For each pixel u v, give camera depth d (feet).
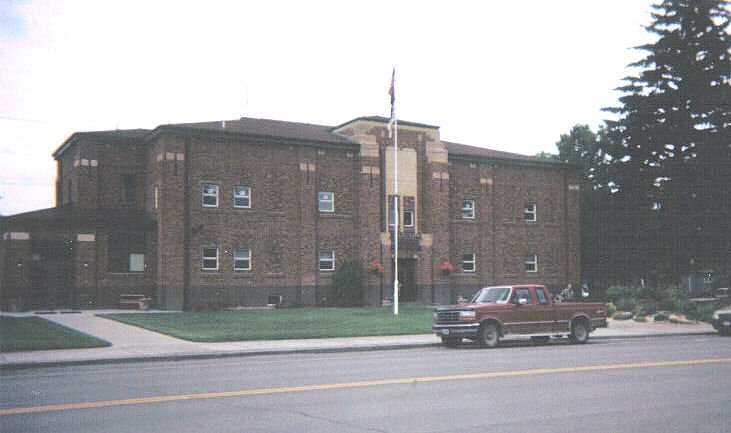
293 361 63.00
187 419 33.14
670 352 68.28
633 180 166.71
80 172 138.00
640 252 167.84
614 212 170.91
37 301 127.44
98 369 58.29
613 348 74.79
